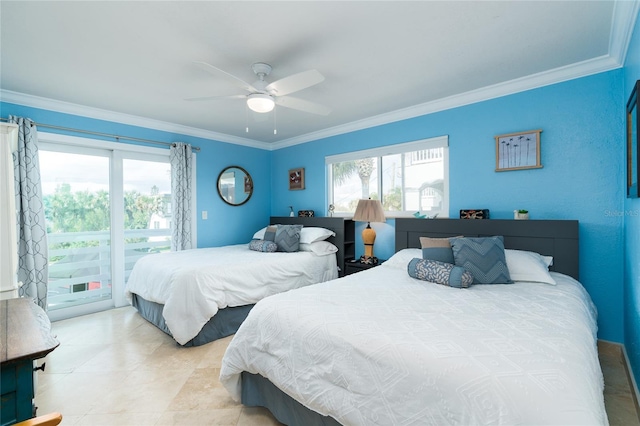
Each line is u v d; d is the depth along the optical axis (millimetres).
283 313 1580
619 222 2293
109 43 2012
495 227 2734
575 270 2402
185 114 3557
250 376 1747
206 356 2416
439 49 2127
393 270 2631
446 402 987
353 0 1606
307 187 4625
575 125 2457
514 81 2672
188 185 4066
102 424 1640
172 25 1816
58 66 2340
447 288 2006
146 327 2996
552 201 2568
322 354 1331
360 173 4023
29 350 897
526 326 1309
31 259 2873
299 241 3789
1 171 1812
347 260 3994
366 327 1340
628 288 2096
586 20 1807
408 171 3555
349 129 3992
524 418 859
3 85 2701
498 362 1022
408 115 3418
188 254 3475
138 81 2623
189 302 2535
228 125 4051
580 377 956
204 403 1820
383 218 3443
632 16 1686
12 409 872
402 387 1087
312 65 2338
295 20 1776
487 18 1779
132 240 3775
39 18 1731
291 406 1523
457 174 3100
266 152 5164
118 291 3641
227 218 4637
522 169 2703
